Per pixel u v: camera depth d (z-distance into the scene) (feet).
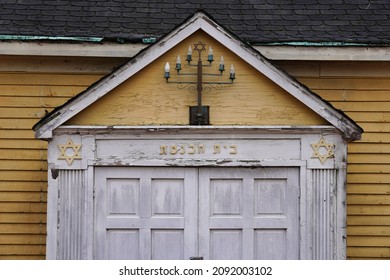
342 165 27.48
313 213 27.53
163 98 27.58
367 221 31.89
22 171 31.65
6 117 31.81
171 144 27.53
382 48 31.37
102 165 27.37
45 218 31.53
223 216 27.73
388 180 32.04
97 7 33.14
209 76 27.68
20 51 31.04
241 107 27.63
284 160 27.53
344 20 33.01
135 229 27.63
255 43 31.14
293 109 27.61
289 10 33.58
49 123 26.91
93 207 27.45
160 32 31.81
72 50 31.19
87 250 27.27
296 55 31.48
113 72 27.22
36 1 33.22
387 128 32.27
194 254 27.61
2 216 31.45
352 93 32.42
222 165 27.48
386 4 34.04
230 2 33.94
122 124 27.43
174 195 27.73
